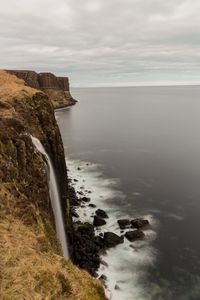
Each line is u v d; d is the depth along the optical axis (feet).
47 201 78.28
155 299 101.71
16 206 58.29
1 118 82.94
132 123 511.81
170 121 533.55
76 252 117.80
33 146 86.28
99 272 112.47
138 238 133.59
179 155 283.79
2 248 44.57
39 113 128.98
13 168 68.90
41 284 38.81
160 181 211.20
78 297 38.52
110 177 220.64
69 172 233.14
